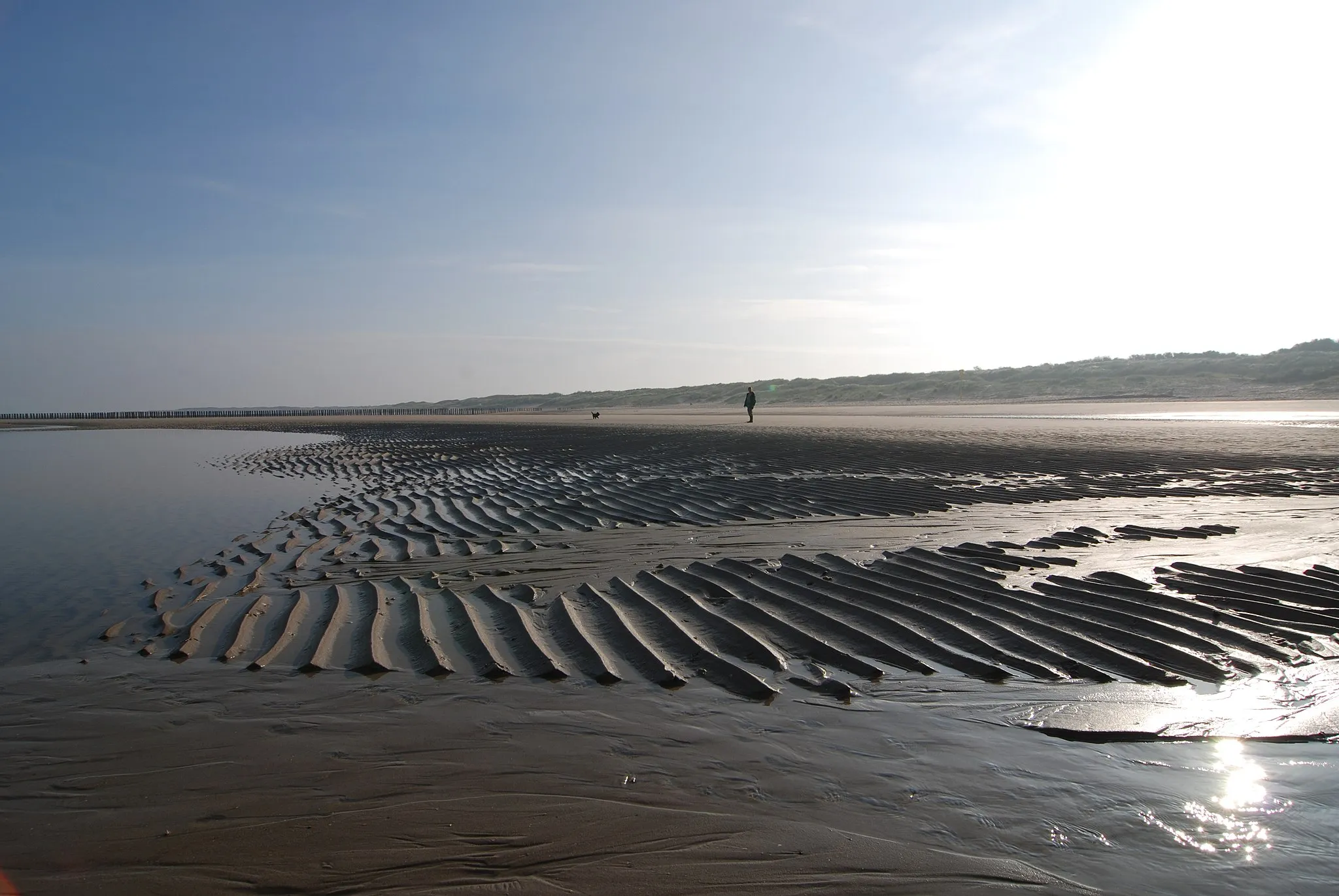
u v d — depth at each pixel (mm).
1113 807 3379
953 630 5633
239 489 15305
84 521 11359
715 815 3342
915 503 11438
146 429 50031
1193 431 24359
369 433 37844
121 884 2936
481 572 7695
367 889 2893
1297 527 9234
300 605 6586
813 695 4609
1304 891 2820
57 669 5207
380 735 4133
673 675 4922
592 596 6648
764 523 10141
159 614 6469
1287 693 4523
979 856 3047
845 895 2840
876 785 3570
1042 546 8328
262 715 4402
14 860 3080
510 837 3203
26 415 103500
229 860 3068
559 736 4094
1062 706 4398
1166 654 5109
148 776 3713
